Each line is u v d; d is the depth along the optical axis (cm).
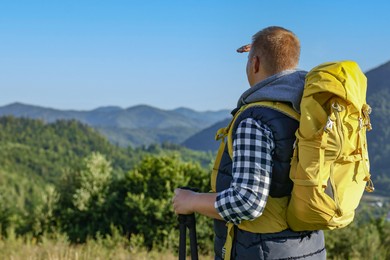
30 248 1145
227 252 229
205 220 2038
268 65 234
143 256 1352
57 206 2617
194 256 243
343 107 213
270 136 218
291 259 223
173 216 2427
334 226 217
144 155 2684
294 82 225
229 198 215
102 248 1477
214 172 239
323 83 213
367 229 1725
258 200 213
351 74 221
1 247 1199
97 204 2595
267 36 235
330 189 214
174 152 2714
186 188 243
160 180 2562
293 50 235
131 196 2480
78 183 2666
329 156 210
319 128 210
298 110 221
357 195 223
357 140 223
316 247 233
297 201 212
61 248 1116
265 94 224
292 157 217
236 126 227
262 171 214
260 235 222
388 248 1700
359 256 1625
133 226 2506
